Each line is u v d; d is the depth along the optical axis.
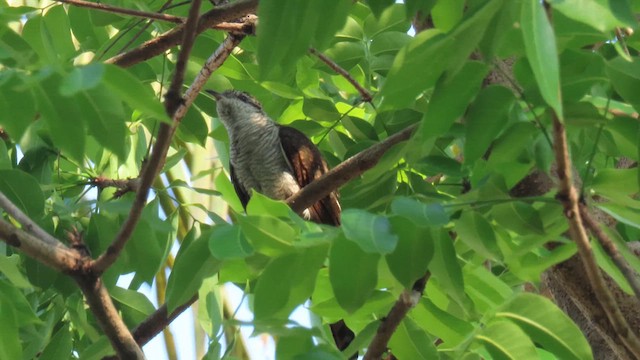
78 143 5.21
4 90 5.07
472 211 5.76
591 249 5.21
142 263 7.82
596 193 5.60
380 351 6.48
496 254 5.76
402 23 8.84
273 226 5.32
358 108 9.70
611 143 6.35
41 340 7.93
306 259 5.43
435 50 4.84
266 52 5.12
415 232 5.28
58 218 7.83
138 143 9.11
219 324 7.63
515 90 5.46
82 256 6.25
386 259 5.31
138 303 8.27
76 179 8.81
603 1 4.27
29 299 8.06
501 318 6.14
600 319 6.98
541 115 5.54
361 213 5.00
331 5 5.12
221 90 9.52
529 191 6.68
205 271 6.23
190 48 5.70
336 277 5.28
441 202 5.98
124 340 6.34
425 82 5.06
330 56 8.75
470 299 6.51
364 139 9.05
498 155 5.61
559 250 6.03
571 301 8.91
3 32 6.79
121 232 6.08
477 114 5.31
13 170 7.37
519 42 5.16
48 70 4.79
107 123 5.18
